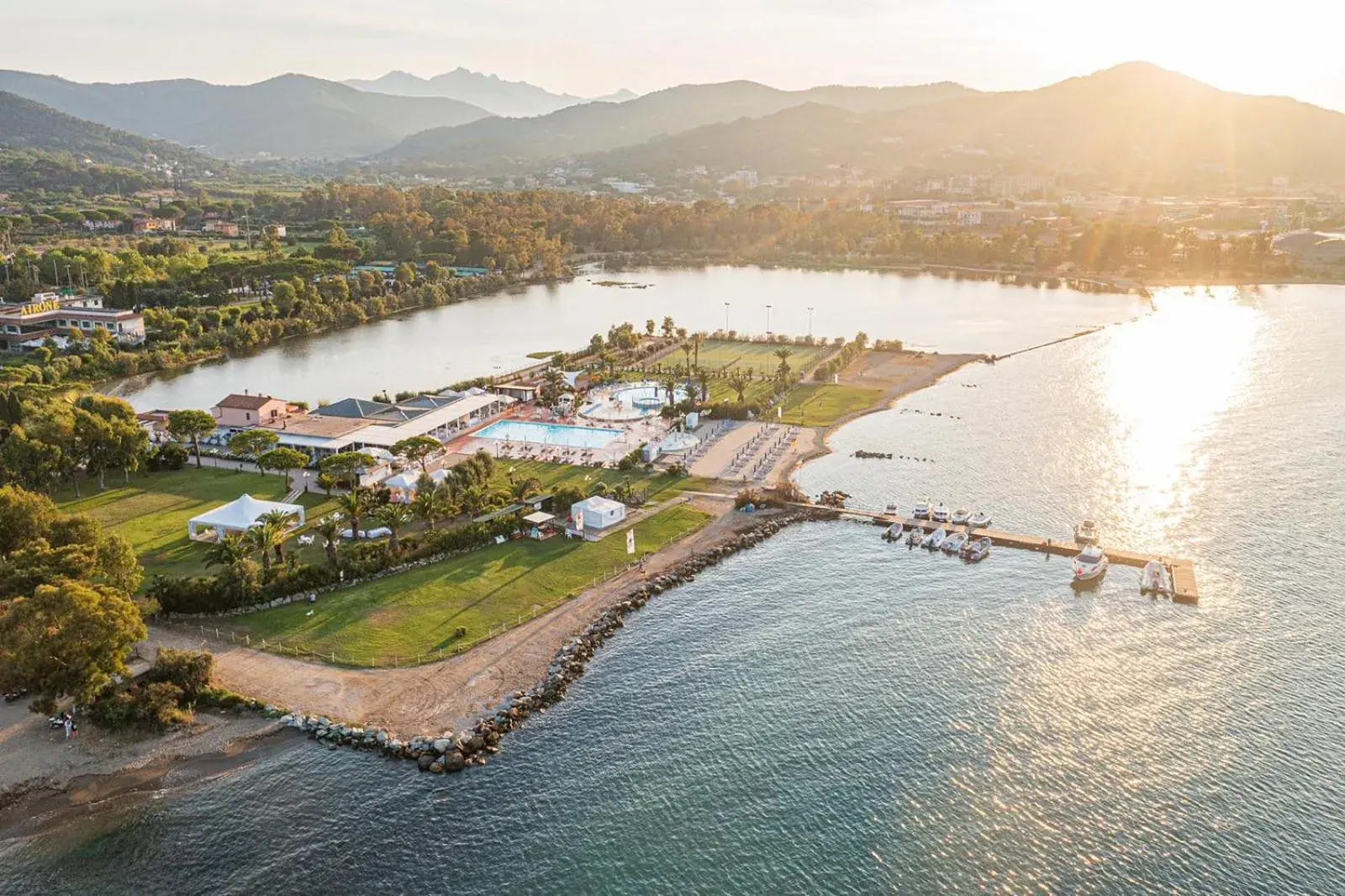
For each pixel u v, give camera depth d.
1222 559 139.38
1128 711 101.38
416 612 123.19
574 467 184.25
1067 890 76.88
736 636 119.31
